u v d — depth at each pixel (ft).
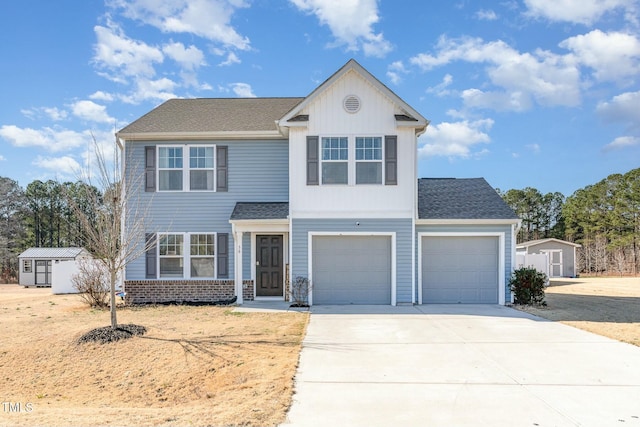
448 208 50.01
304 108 47.11
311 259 46.44
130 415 18.16
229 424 16.72
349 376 22.31
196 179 50.57
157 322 36.22
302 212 46.52
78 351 28.35
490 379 21.77
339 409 18.06
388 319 38.09
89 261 54.95
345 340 30.07
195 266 50.03
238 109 57.47
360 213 46.60
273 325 35.09
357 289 46.98
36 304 50.70
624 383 21.12
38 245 152.66
